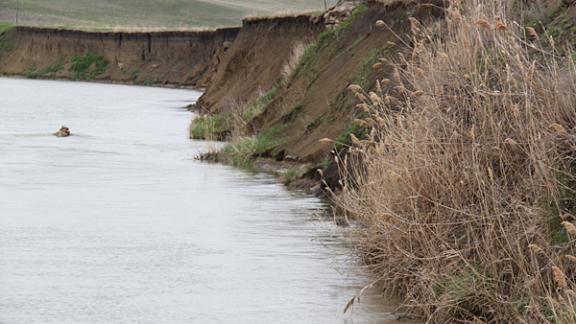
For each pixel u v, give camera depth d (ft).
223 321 45.85
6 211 76.02
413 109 59.11
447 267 44.80
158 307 48.24
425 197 47.78
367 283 52.34
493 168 47.52
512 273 41.98
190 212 75.87
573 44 58.75
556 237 42.52
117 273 55.21
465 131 48.24
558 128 42.16
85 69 420.36
